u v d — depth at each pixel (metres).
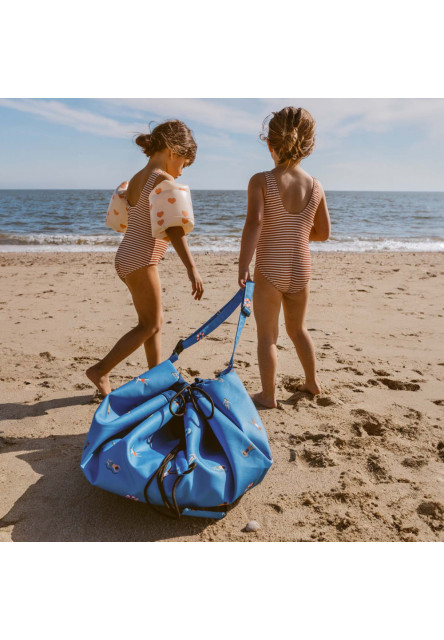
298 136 3.05
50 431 2.99
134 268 3.09
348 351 4.57
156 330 3.27
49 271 9.36
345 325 5.53
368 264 10.86
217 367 4.04
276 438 2.94
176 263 10.75
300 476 2.58
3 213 33.00
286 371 4.00
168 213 2.84
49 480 2.51
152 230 2.90
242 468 2.29
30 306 6.24
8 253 12.89
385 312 6.17
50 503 2.34
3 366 4.06
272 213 3.14
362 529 2.20
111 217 3.37
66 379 3.79
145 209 3.06
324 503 2.37
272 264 3.17
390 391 3.65
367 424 3.14
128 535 2.17
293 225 3.15
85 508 2.31
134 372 3.93
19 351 4.44
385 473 2.60
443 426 3.11
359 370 4.05
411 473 2.61
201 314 5.87
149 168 3.12
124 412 2.54
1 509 2.28
